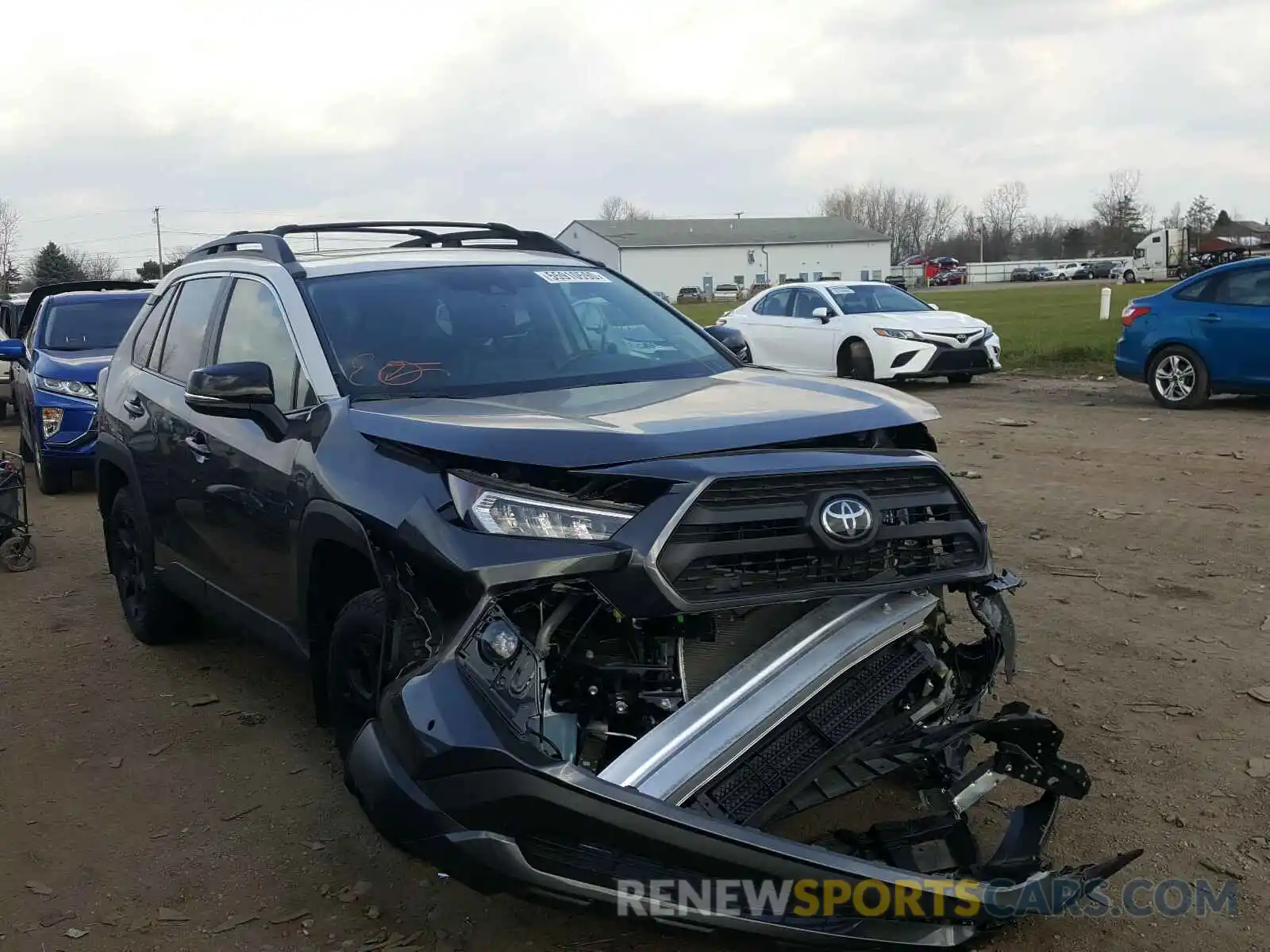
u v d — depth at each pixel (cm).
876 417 343
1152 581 634
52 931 337
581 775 275
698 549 291
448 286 460
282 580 417
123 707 512
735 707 297
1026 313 3441
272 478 409
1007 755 328
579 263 516
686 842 271
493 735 280
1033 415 1309
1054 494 864
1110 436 1126
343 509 353
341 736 384
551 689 298
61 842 391
